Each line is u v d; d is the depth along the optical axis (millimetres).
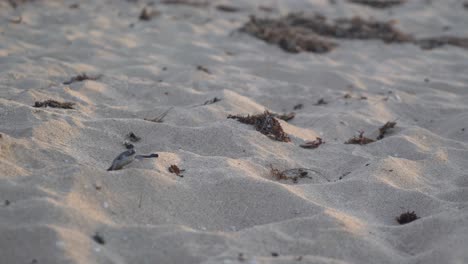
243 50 10734
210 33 11641
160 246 4008
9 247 3752
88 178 4500
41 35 10281
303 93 8578
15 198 4223
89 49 9688
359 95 8688
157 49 10172
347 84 9164
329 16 14250
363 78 9453
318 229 4367
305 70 9656
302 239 4246
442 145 6727
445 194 5285
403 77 9719
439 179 5750
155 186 4664
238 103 7406
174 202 4594
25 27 10703
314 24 12688
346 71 9883
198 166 5336
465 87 9328
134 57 9625
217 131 6156
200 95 7711
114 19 11961
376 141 6648
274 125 6445
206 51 10367
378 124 7348
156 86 7930
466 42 12242
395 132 7172
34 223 3938
